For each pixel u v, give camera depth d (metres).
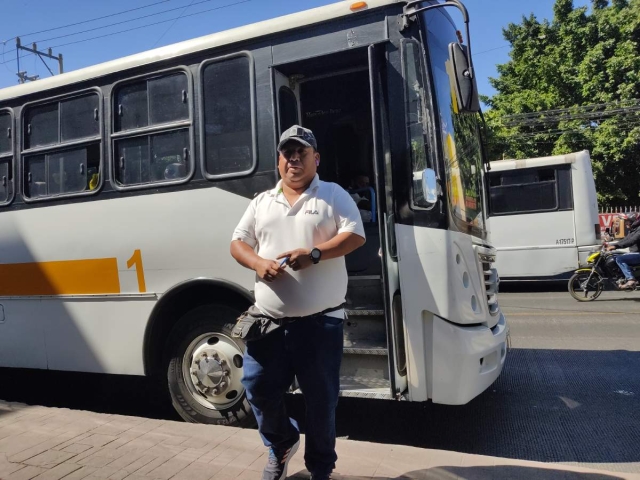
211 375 4.44
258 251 2.93
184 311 4.81
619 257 11.10
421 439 4.45
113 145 4.94
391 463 3.38
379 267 4.69
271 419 2.94
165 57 4.77
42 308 5.23
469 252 4.13
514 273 13.10
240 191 4.41
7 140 5.55
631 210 24.75
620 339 7.72
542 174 12.92
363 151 5.27
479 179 5.01
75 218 5.07
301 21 4.28
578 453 4.13
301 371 2.77
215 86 4.58
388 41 4.03
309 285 2.71
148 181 4.79
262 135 4.37
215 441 3.84
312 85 5.19
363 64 4.46
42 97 5.34
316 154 2.90
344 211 2.79
